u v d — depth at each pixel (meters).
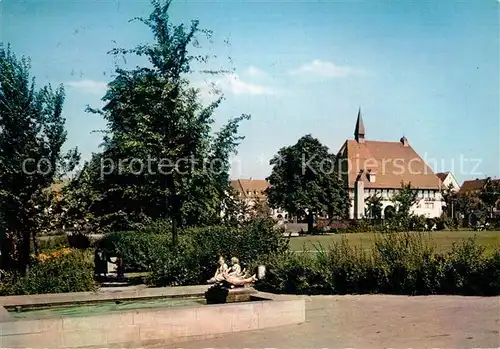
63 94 20.33
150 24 23.64
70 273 17.89
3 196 19.03
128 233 31.33
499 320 13.95
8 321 11.45
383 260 19.78
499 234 60.50
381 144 137.75
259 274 20.84
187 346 11.94
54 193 20.30
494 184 105.44
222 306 13.14
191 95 23.81
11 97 19.67
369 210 114.19
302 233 76.62
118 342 12.03
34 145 19.61
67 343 11.63
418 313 15.16
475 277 18.64
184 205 24.72
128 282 23.52
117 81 24.50
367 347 11.41
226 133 24.16
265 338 12.46
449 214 114.69
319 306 16.80
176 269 21.64
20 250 19.61
